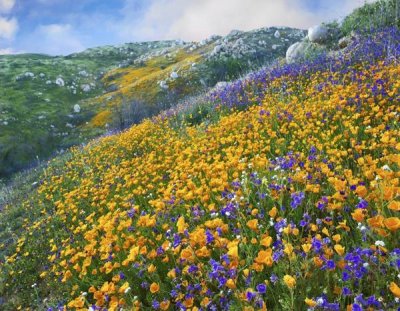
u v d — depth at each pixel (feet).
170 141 35.27
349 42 50.98
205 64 181.27
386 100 22.82
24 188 57.88
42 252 26.04
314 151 17.37
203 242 11.05
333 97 25.89
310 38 61.00
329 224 11.35
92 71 273.75
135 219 19.34
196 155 25.27
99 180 36.37
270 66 57.06
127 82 226.99
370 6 59.06
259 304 8.80
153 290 11.15
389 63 31.40
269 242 10.03
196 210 15.31
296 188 14.25
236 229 12.92
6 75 235.40
